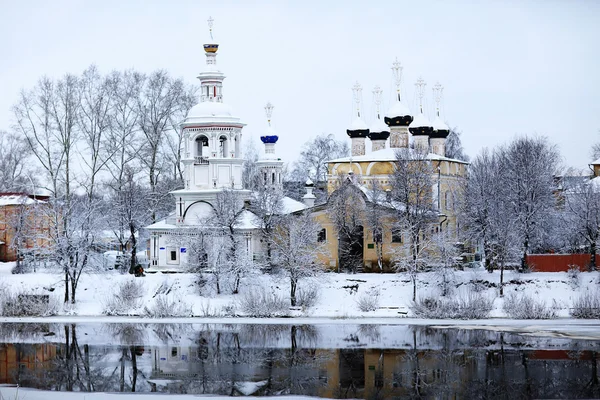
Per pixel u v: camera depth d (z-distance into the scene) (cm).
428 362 9306
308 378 8781
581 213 13188
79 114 15325
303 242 12331
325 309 12006
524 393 8219
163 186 15500
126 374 8988
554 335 10469
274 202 13212
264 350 9919
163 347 10138
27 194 15675
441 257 12294
